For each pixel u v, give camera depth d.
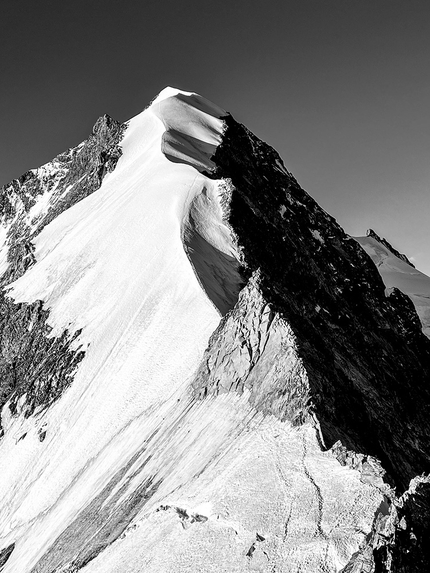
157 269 79.94
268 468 34.56
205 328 66.19
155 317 73.00
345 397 44.41
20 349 91.06
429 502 27.69
